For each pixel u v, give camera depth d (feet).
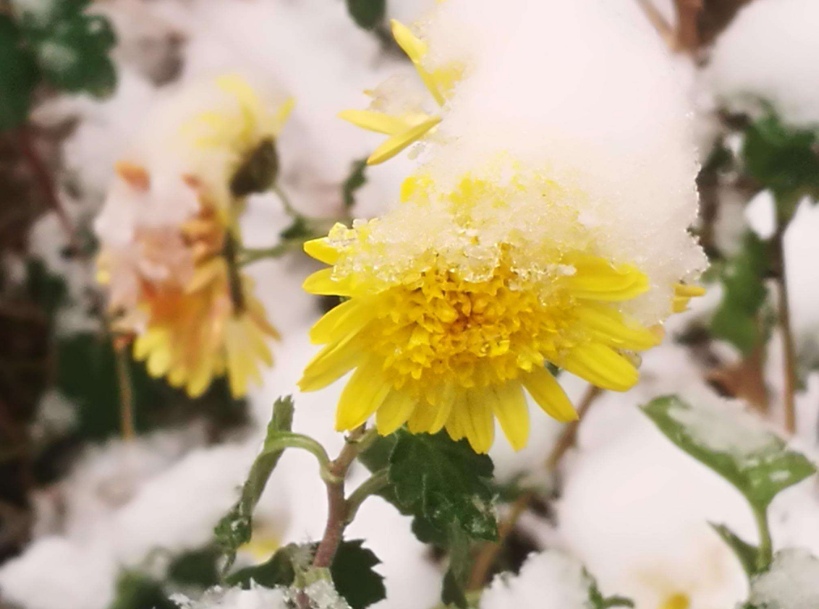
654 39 0.34
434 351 0.32
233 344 0.50
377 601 0.41
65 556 0.52
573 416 0.33
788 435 0.50
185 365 0.50
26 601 0.51
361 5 0.50
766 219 0.51
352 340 0.32
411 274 0.31
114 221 0.48
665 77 0.33
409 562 0.52
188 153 0.48
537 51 0.33
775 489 0.42
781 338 0.52
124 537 0.52
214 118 0.48
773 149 0.42
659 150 0.32
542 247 0.31
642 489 0.53
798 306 0.52
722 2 0.47
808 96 0.41
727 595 0.50
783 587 0.40
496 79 0.32
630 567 0.51
